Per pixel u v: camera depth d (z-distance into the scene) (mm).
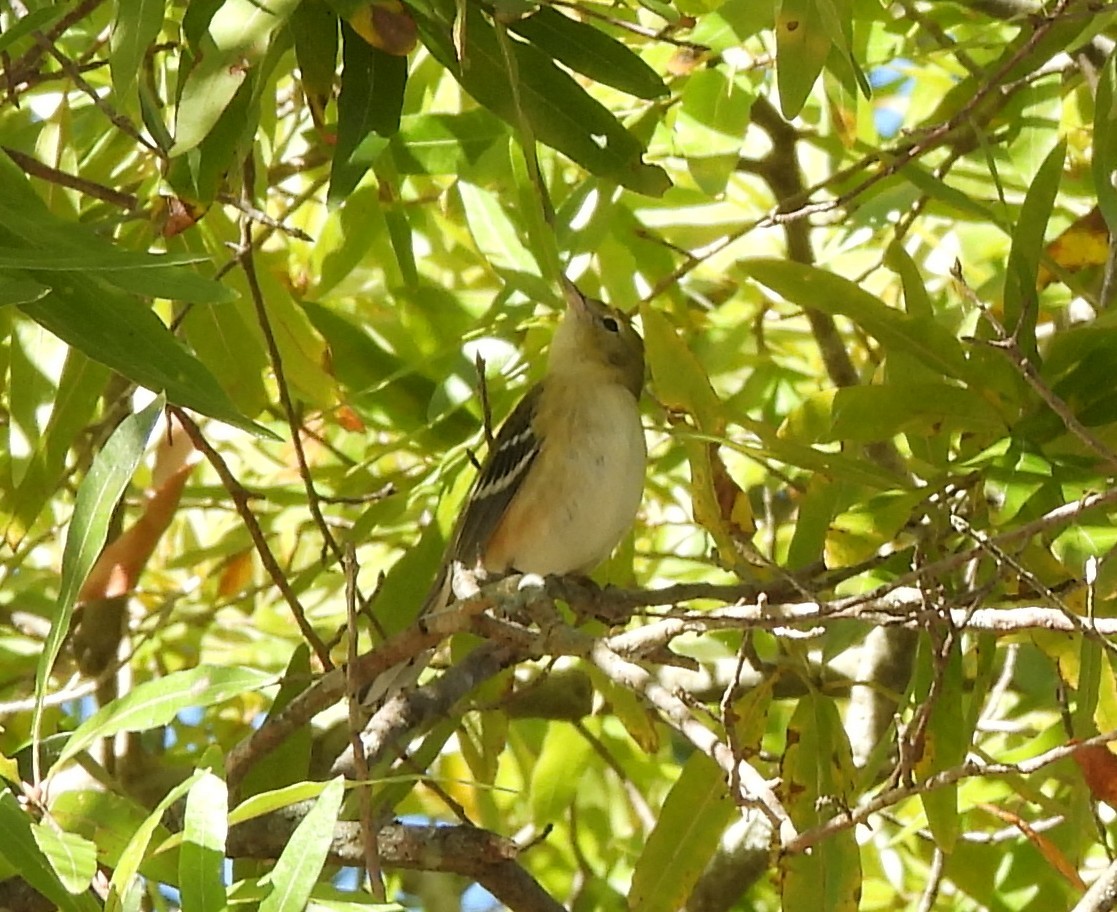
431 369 12133
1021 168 11641
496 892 9680
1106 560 7570
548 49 8219
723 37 9391
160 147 8297
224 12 7141
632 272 12898
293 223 13383
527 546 11383
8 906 8023
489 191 12047
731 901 11984
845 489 9070
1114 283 9094
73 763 9586
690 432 8758
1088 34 8859
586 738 12945
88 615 12336
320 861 5402
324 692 8336
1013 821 8719
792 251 13000
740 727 8969
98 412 13188
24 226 6672
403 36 7645
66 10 7410
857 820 6715
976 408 8453
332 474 12742
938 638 7512
